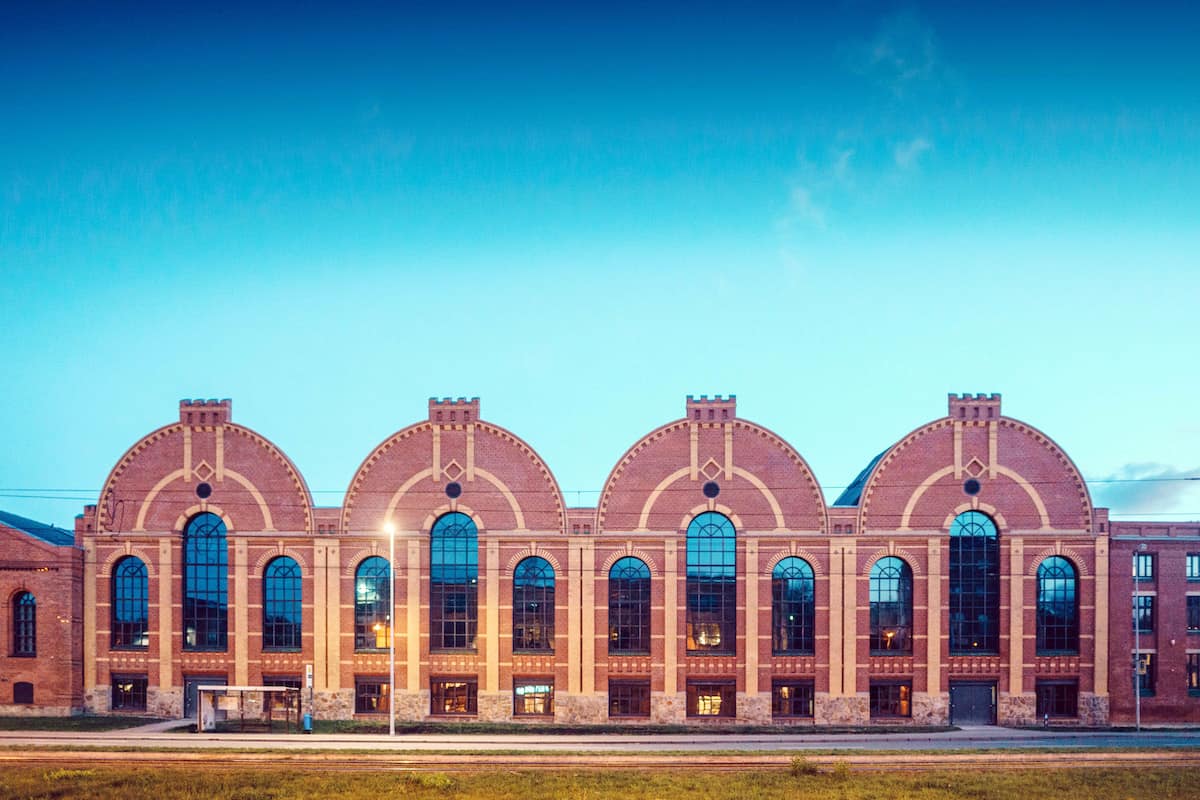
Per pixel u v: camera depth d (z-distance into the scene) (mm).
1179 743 50125
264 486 61844
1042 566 59844
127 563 62250
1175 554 59125
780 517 60312
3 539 61094
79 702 60781
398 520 61312
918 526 59906
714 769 41156
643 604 60375
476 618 60719
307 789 36938
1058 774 39594
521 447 61531
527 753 44781
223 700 59750
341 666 60312
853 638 59125
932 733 55094
